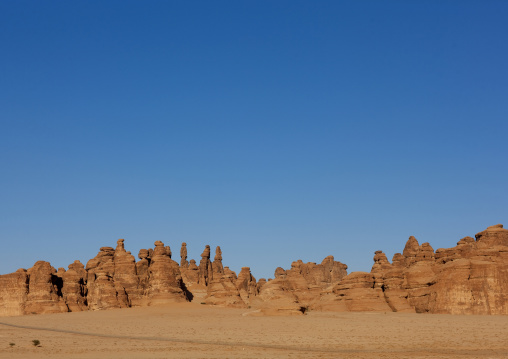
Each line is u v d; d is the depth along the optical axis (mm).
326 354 76500
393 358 73625
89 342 90250
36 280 150500
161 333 103125
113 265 164125
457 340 91625
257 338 94938
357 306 156125
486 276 142125
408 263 194000
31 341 91062
